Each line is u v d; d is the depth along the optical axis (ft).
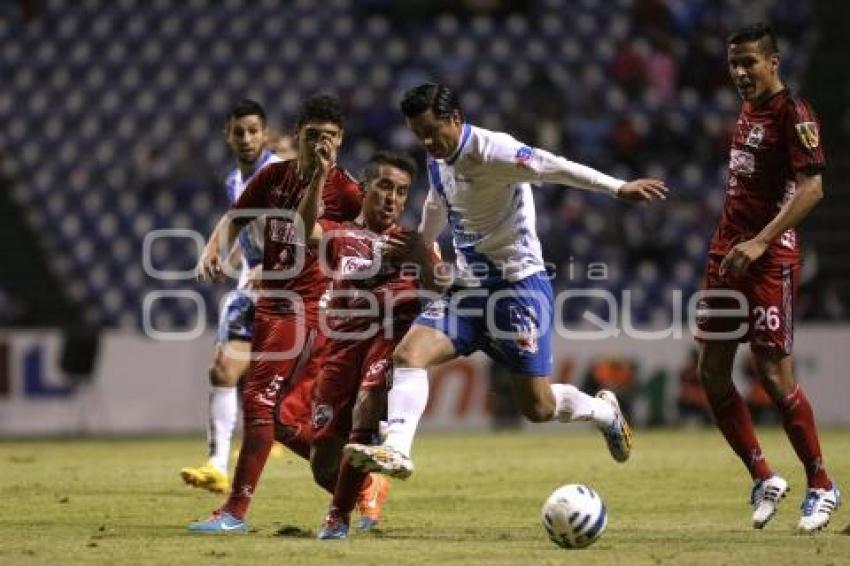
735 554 81.61
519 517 104.17
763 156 94.94
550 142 286.05
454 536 92.07
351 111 296.71
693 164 286.46
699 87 302.66
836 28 314.76
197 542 88.07
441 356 86.53
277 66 323.78
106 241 296.71
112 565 78.38
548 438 201.16
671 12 311.47
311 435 96.48
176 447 189.26
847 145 295.89
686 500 113.80
